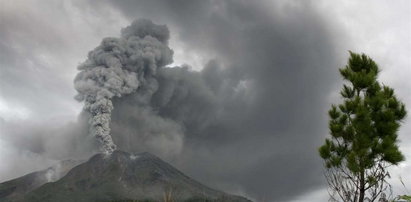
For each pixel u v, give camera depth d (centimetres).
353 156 1487
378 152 1477
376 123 1562
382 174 1432
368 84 1631
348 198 1450
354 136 1569
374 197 1419
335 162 1549
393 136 1535
